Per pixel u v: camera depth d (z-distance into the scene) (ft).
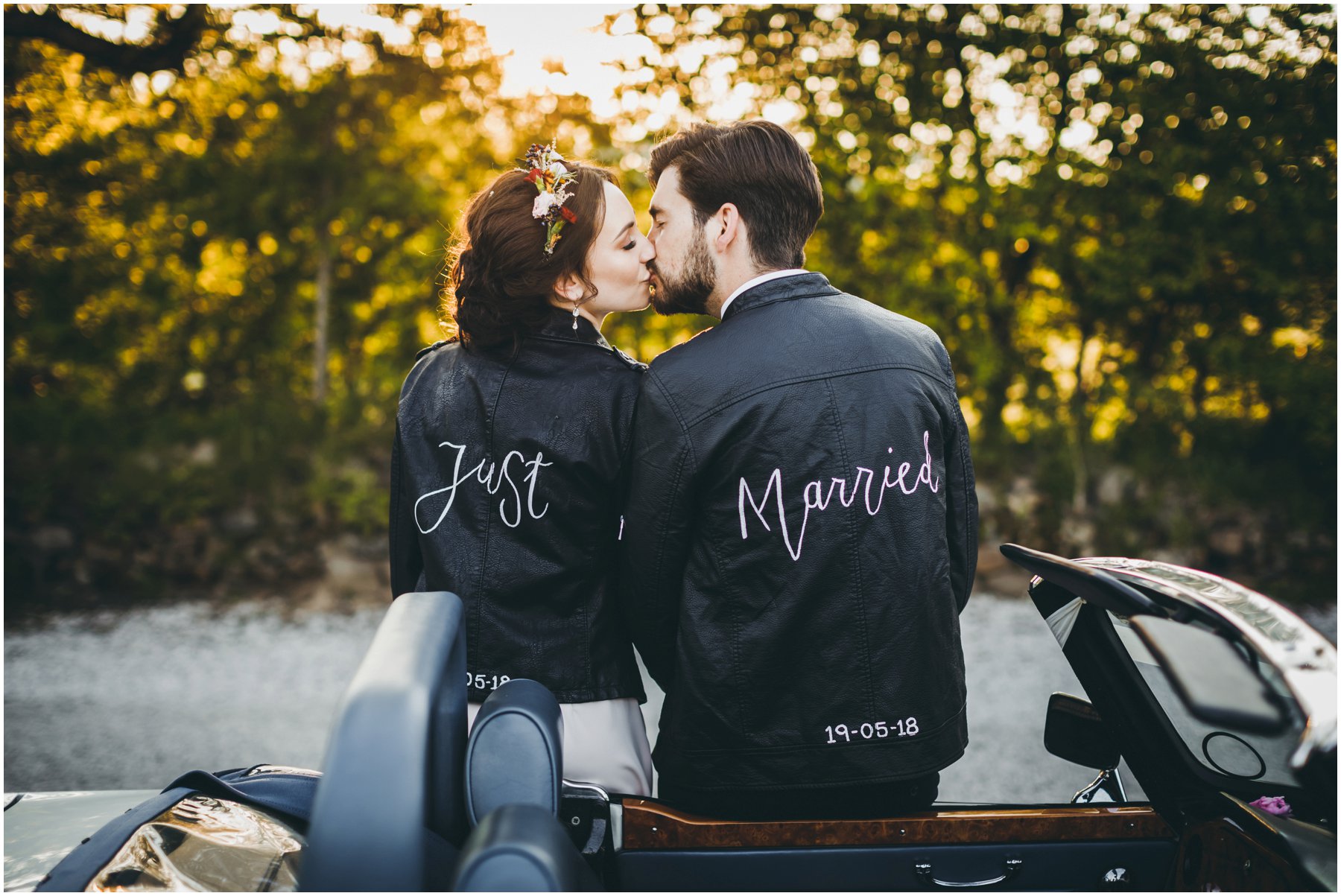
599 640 5.13
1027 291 23.61
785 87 22.04
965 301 22.49
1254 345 22.86
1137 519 22.33
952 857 4.57
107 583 21.83
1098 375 23.86
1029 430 24.00
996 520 22.61
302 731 13.97
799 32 21.76
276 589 21.95
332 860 2.64
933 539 4.74
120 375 24.91
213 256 24.97
